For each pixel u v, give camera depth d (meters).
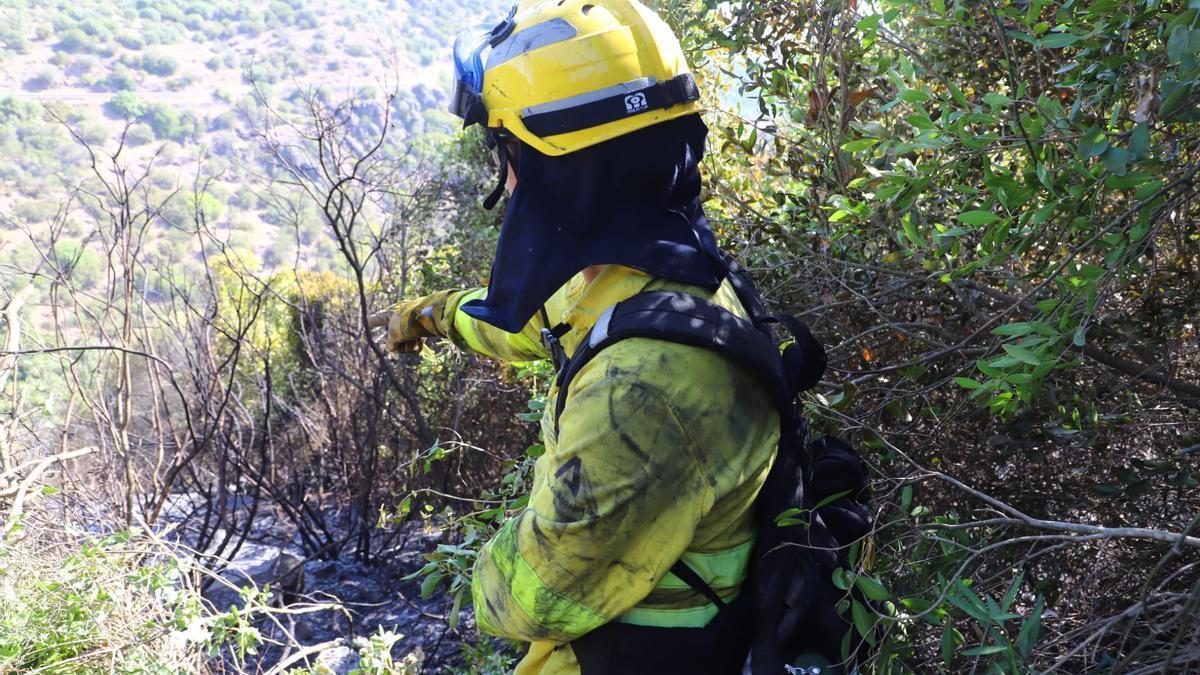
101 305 5.12
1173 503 2.01
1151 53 1.48
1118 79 1.46
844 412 2.09
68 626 2.24
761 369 1.11
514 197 1.21
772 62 2.60
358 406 5.61
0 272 4.37
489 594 1.15
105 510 4.28
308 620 4.73
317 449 5.95
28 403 4.27
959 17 1.85
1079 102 1.38
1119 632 1.33
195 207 5.58
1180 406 2.08
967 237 2.03
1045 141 1.37
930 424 2.30
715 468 1.07
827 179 2.42
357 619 4.74
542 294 1.16
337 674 4.10
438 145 6.80
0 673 2.10
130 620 2.32
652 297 1.11
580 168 1.16
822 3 2.45
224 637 2.40
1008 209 1.44
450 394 5.15
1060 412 1.94
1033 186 1.41
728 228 2.76
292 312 6.85
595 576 1.07
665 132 1.18
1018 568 1.61
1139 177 1.25
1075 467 2.15
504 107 1.18
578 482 1.06
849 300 2.26
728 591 1.16
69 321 5.17
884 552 1.60
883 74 2.29
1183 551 1.88
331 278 7.40
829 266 2.41
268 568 5.20
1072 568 2.00
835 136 2.40
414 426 5.47
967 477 2.28
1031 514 2.21
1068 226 1.44
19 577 2.32
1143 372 1.88
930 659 1.76
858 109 2.46
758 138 2.97
